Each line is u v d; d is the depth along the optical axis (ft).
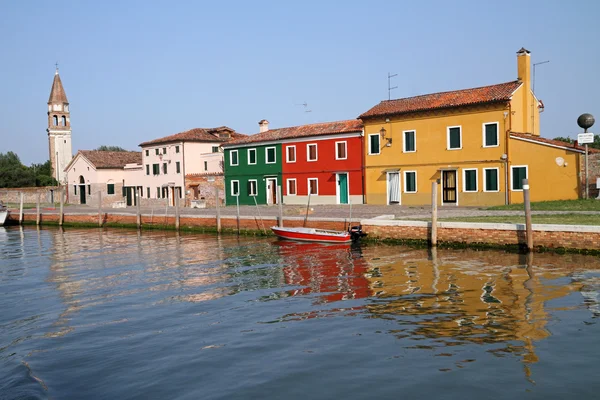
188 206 189.37
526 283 51.44
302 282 58.34
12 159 361.71
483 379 28.89
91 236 126.82
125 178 223.71
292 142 155.43
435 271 59.77
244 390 28.91
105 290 58.75
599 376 28.76
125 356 35.50
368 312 43.80
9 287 62.54
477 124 117.91
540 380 28.53
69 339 40.24
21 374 32.96
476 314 41.60
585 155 102.68
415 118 128.06
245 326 41.37
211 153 189.26
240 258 78.59
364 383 29.01
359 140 140.36
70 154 287.69
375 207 126.41
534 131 126.11
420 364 31.40
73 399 28.99
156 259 82.02
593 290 47.73
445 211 104.37
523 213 90.17
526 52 120.37
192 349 36.17
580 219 75.56
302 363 32.45
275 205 157.17
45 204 235.81
